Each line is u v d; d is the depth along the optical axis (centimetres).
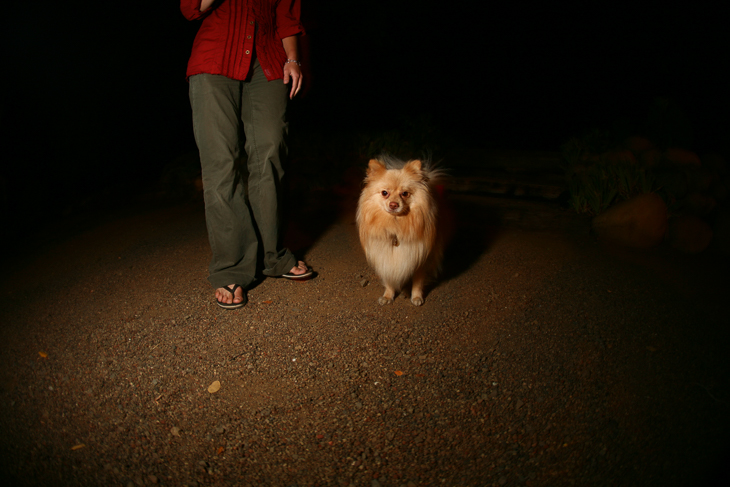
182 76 693
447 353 252
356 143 551
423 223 277
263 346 263
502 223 434
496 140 679
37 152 614
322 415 212
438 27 684
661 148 458
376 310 298
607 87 662
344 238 415
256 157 297
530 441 191
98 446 200
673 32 594
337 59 670
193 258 384
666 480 167
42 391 235
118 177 685
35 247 454
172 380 239
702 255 356
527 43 685
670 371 224
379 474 181
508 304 297
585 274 328
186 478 182
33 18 603
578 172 450
